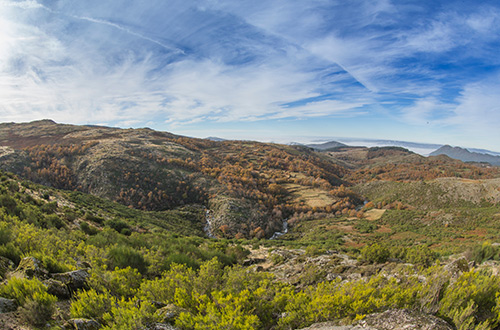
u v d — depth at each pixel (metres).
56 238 10.08
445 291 4.90
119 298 6.26
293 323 5.27
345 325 4.41
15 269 6.22
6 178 34.34
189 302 5.80
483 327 3.91
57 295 5.50
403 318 4.11
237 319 4.68
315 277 11.68
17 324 4.07
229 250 21.73
